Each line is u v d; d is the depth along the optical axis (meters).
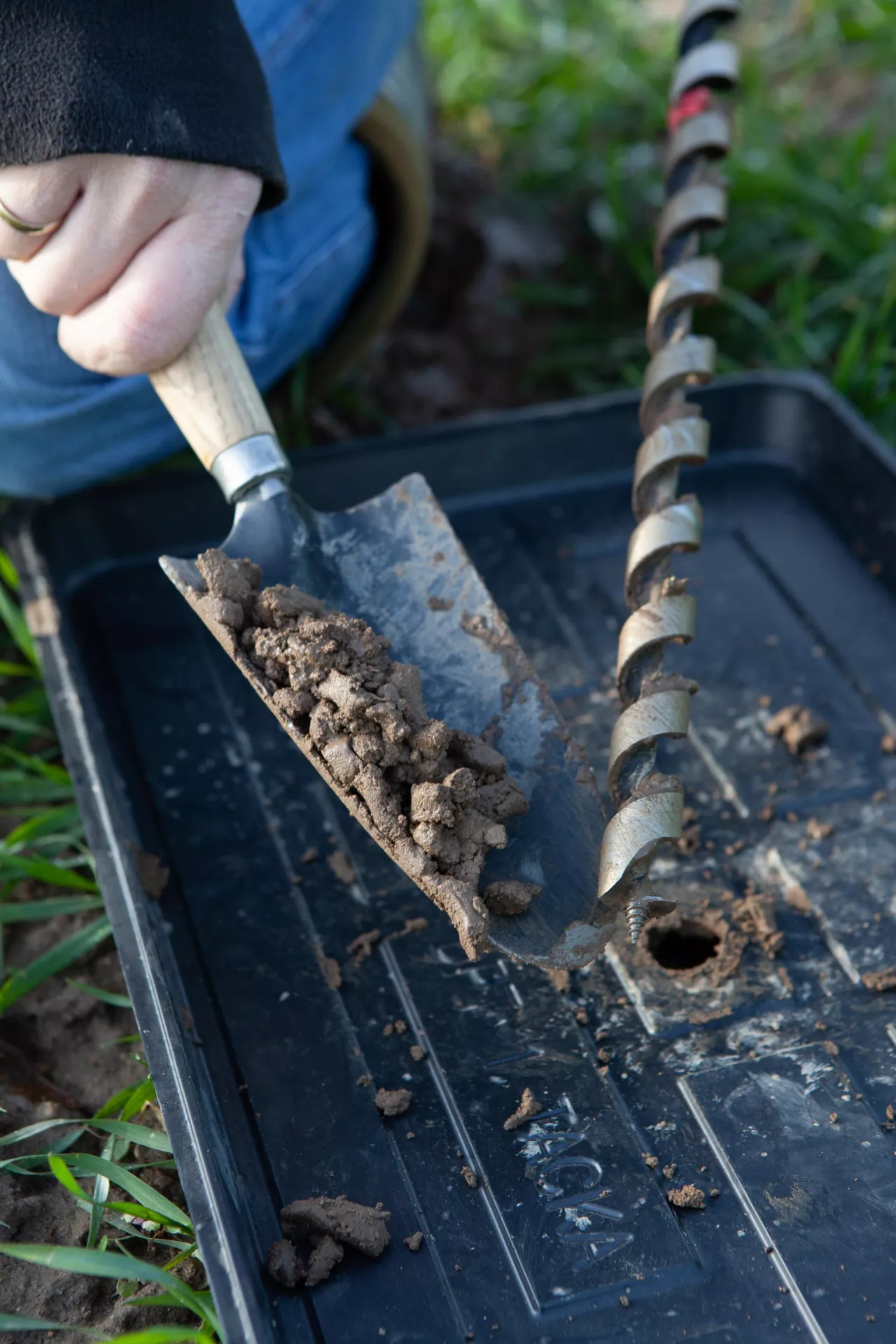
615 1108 0.88
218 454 0.90
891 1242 0.84
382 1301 0.83
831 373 1.24
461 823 0.84
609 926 0.84
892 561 1.07
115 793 0.96
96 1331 0.84
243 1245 0.83
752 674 1.03
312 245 1.04
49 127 0.86
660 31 1.59
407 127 1.06
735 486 1.12
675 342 0.94
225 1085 0.89
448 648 0.89
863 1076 0.88
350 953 0.93
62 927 0.97
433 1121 0.87
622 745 0.84
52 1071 0.92
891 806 0.97
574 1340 0.82
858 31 1.53
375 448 1.09
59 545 1.07
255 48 0.96
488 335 1.27
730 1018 0.90
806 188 1.29
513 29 1.56
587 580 1.07
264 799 0.98
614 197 1.29
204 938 0.93
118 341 0.89
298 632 0.86
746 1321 0.83
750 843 0.96
